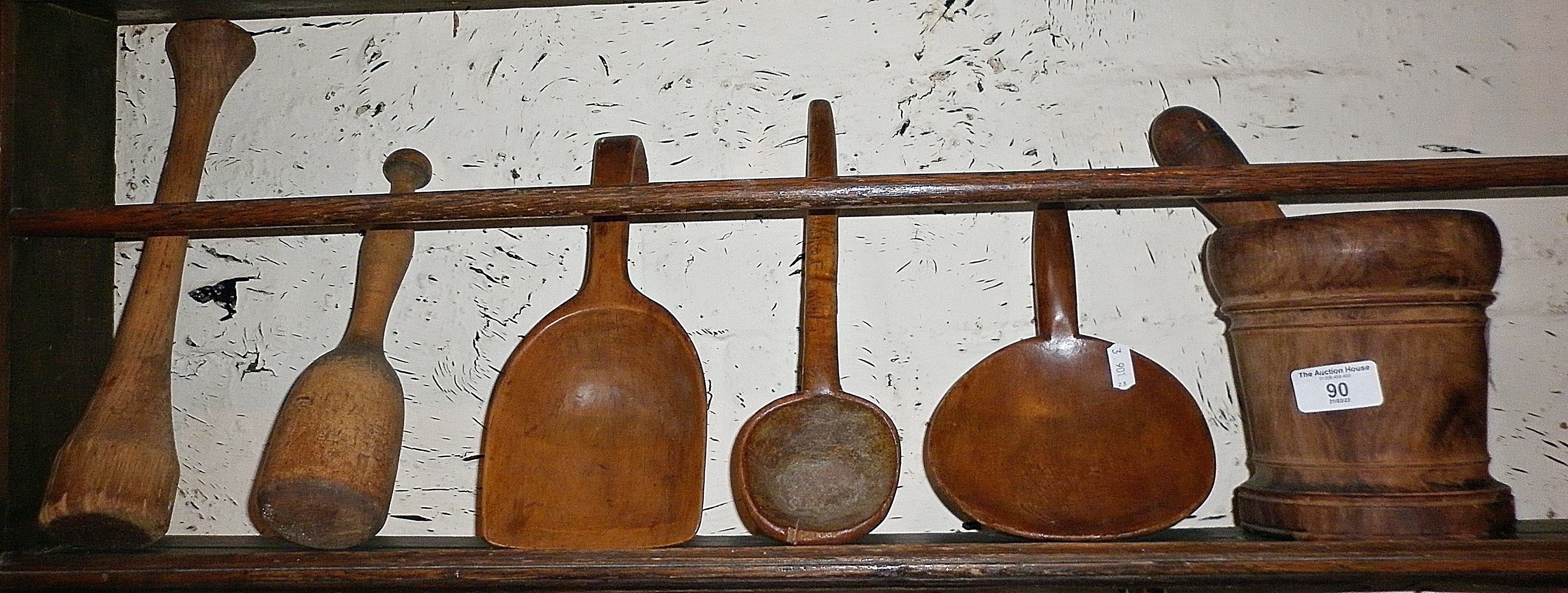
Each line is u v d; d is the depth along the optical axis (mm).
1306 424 511
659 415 580
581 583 517
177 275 589
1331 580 493
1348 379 501
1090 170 509
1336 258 491
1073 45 655
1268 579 495
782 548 521
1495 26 646
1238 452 621
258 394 656
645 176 619
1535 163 494
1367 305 497
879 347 637
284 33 678
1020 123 650
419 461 643
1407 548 483
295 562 531
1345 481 500
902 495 626
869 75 658
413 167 613
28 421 584
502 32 673
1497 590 552
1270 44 650
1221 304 578
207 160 667
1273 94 646
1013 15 659
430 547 561
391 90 671
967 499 565
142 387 555
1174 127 592
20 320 581
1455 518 486
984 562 509
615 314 576
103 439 529
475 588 526
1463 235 493
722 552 519
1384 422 496
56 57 623
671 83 665
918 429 631
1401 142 639
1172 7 656
